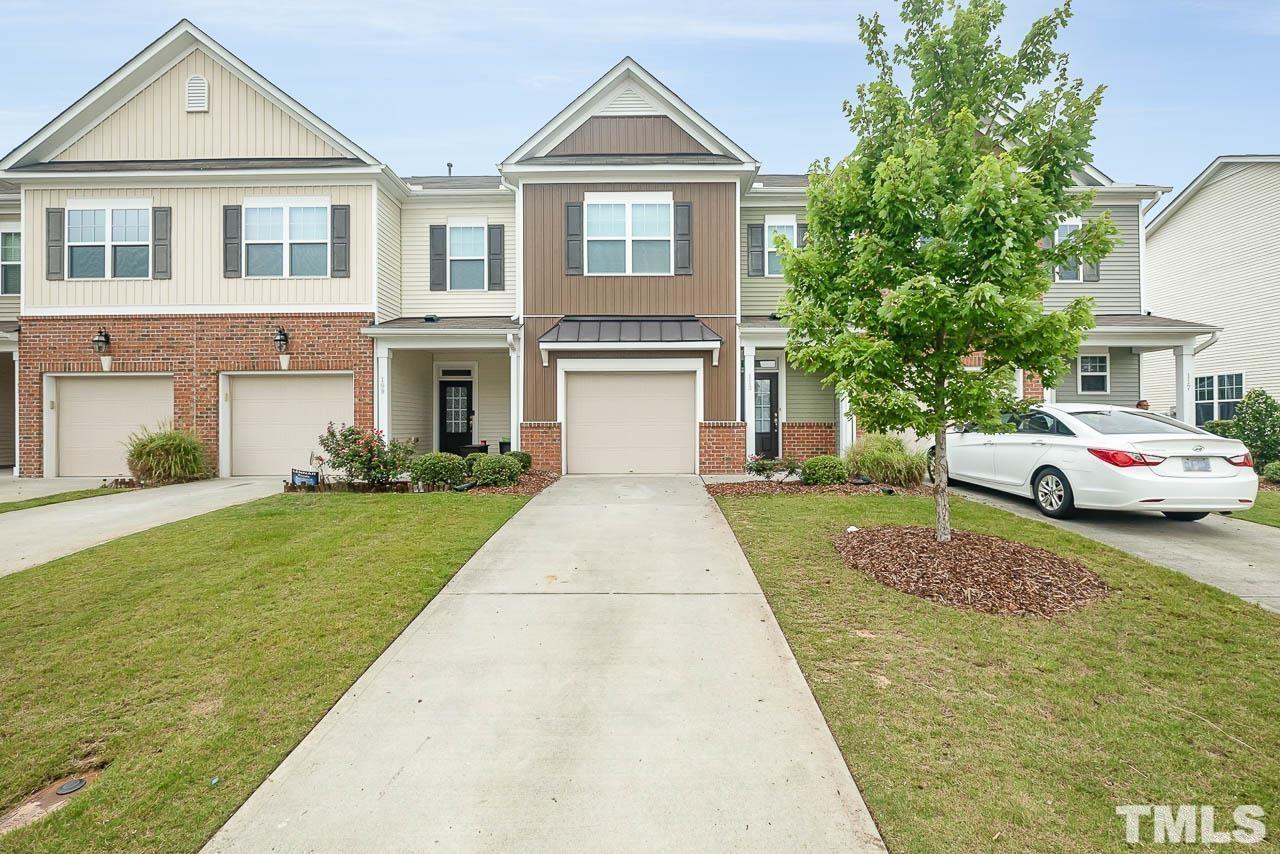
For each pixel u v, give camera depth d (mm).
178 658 3967
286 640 4211
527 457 12273
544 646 4125
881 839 2383
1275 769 2818
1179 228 19266
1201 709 3312
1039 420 8477
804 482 10328
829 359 5504
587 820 2500
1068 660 3857
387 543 6570
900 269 5141
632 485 10930
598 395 13008
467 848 2357
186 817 2531
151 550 6402
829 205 5633
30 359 13180
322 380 13328
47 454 13211
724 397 12969
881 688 3506
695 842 2381
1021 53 5941
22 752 3031
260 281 13148
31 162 13320
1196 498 6926
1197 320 18609
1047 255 5367
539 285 13141
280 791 2691
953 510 7992
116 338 13141
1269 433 13367
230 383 13305
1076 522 7812
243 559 6059
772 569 5637
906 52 6137
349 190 13211
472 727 3180
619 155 13672
